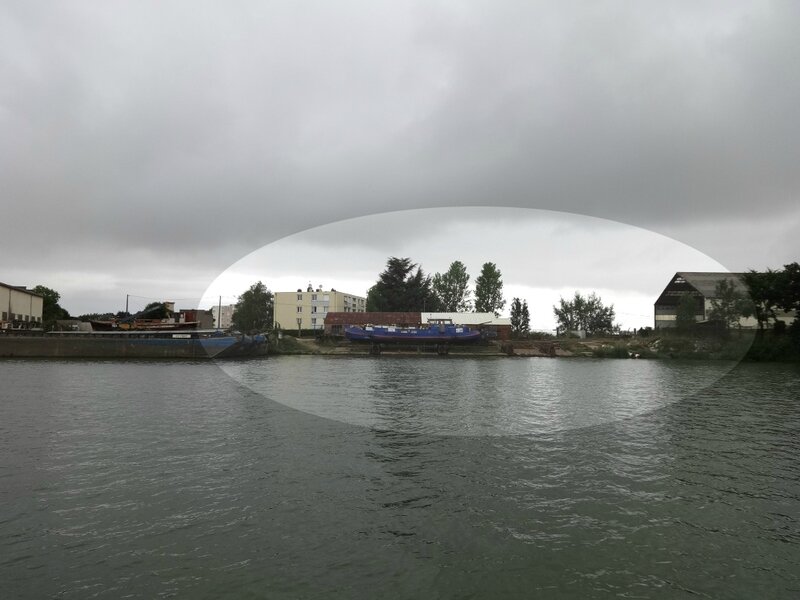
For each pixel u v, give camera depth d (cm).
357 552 1070
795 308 4234
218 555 1057
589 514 1252
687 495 1381
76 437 1998
